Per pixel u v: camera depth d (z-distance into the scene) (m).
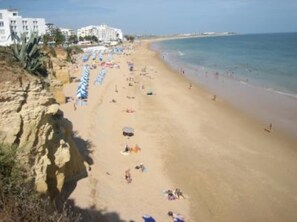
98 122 32.50
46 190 13.39
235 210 19.45
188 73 74.31
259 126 35.09
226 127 34.50
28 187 10.75
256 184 22.52
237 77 67.31
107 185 20.17
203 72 75.69
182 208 19.28
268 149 28.80
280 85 57.62
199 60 105.12
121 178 21.86
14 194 9.30
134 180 21.86
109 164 23.41
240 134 32.44
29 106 13.04
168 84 59.00
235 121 36.72
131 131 30.33
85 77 53.12
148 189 20.95
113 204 18.38
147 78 64.94
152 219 17.33
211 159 26.17
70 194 17.78
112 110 38.28
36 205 8.83
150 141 29.33
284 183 22.83
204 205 19.78
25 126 12.84
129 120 35.22
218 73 73.12
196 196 20.67
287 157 27.20
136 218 17.72
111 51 127.81
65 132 17.80
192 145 28.94
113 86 52.81
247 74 71.06
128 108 40.12
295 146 29.66
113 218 17.16
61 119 17.38
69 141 18.55
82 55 101.56
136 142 28.88
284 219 18.84
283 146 29.58
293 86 56.50
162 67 85.25
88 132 28.50
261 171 24.48
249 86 57.31
